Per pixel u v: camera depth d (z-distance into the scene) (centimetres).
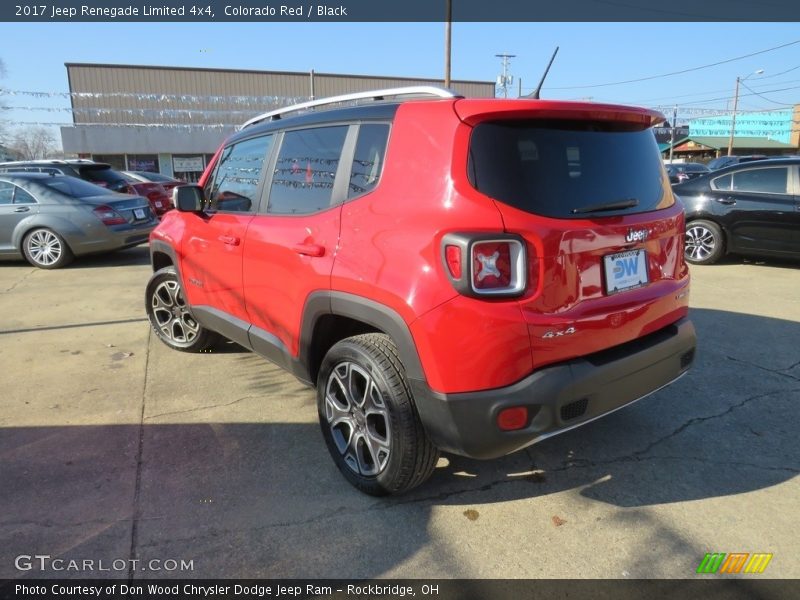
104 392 398
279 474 296
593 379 235
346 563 232
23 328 549
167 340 484
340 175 284
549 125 246
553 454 311
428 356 228
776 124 4753
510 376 223
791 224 727
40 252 857
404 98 276
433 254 226
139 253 1018
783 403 365
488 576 224
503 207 222
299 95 3531
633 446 318
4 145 4159
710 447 316
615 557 233
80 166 1223
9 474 296
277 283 316
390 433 251
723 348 461
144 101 2961
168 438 333
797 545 238
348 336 304
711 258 800
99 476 294
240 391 398
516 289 221
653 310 267
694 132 4662
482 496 275
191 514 264
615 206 250
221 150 408
